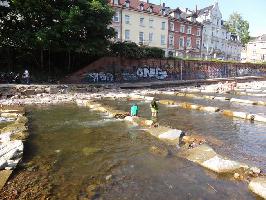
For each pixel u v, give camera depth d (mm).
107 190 7773
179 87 40594
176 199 7250
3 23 30469
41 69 34188
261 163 10000
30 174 8797
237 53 95188
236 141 12898
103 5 33188
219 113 19859
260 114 19844
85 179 8492
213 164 9273
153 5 67438
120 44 40250
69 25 29859
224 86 41250
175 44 70125
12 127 13961
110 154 10727
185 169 9195
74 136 13156
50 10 29938
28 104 22250
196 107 21719
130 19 60031
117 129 14477
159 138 12820
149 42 63969
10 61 32406
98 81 37688
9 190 7664
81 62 37312
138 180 8414
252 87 43656
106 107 20312
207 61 55281
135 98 27078
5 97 24812
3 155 9750
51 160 10055
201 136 13578
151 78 44500
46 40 29125
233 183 8133
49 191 7668
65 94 27969
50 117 17406
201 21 81688
